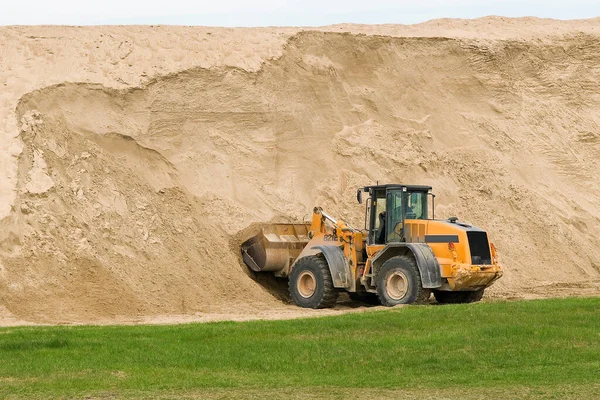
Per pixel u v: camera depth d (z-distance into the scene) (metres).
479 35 83.38
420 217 51.75
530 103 80.69
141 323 43.34
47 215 50.91
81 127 57.44
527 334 35.50
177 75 62.91
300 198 63.47
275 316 46.91
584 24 92.19
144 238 53.59
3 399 25.98
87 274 49.28
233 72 65.06
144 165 58.78
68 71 60.62
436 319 39.44
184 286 52.03
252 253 55.44
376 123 70.94
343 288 51.19
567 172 77.75
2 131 53.81
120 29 67.44
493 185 72.12
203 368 30.34
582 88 83.75
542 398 26.17
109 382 28.11
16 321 44.06
